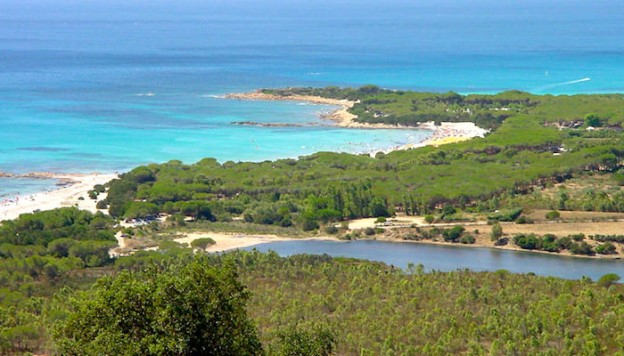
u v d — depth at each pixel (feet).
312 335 279.69
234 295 217.36
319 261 505.66
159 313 205.77
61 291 439.63
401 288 433.48
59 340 216.33
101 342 203.72
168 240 614.75
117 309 208.74
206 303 209.15
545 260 574.56
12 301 425.69
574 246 589.73
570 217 655.76
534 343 341.21
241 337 210.59
